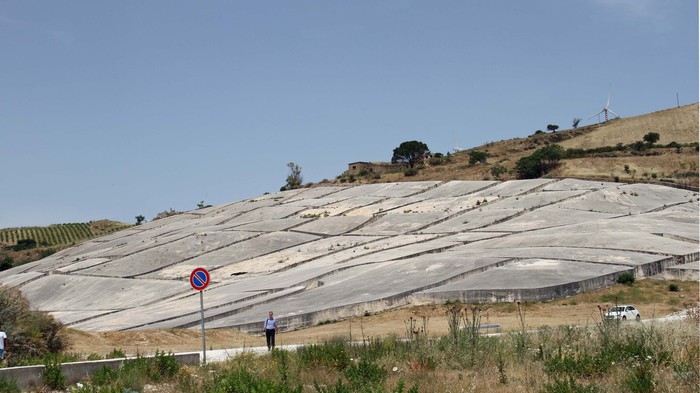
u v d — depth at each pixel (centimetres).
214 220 14238
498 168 15325
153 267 10456
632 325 3020
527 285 6247
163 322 6475
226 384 2130
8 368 2359
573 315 5488
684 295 6166
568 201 11131
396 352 2847
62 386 2412
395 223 11369
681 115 19375
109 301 8819
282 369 2491
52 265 12288
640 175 13988
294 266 9356
